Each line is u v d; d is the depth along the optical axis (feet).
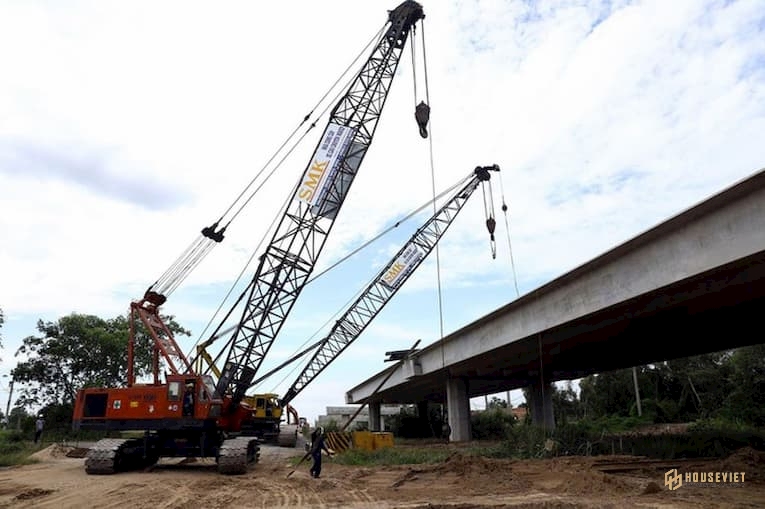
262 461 90.74
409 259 143.95
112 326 199.72
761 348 165.58
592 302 80.38
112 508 44.91
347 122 98.43
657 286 66.85
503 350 117.60
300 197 93.04
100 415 78.79
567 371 158.92
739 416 159.12
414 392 215.72
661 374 228.84
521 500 44.86
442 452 91.97
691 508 39.14
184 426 75.36
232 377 94.73
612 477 52.47
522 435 88.63
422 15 100.68
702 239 59.98
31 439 158.92
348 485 56.54
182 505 45.73
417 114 95.50
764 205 52.42
